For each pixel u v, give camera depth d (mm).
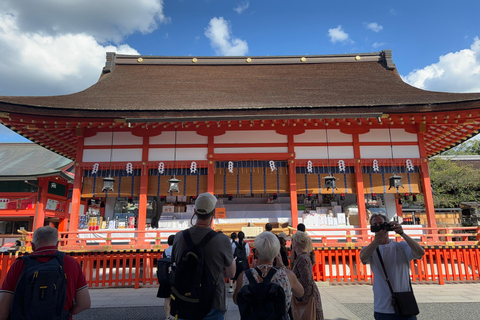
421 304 7617
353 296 8586
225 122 11859
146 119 10852
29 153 25531
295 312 3938
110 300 8414
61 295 2863
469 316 6609
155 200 17516
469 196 23906
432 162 26203
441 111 10844
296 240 4309
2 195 20266
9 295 2877
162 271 5945
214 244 3246
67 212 23328
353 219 13164
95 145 12523
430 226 11742
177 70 17562
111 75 16625
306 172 12430
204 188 12352
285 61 18359
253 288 2855
